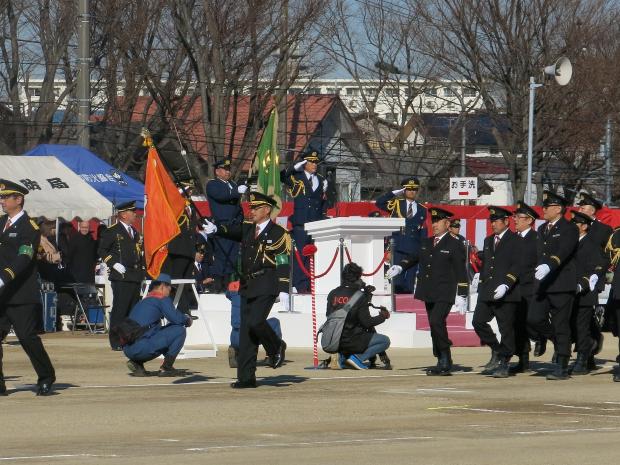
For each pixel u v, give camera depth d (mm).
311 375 38438
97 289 62125
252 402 30531
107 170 66750
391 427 25984
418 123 129375
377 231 52781
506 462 20656
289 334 51719
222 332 53750
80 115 74312
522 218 37719
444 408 29453
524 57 112562
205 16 99625
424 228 59375
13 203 31062
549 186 129875
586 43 115312
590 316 39438
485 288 37969
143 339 37938
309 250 42094
